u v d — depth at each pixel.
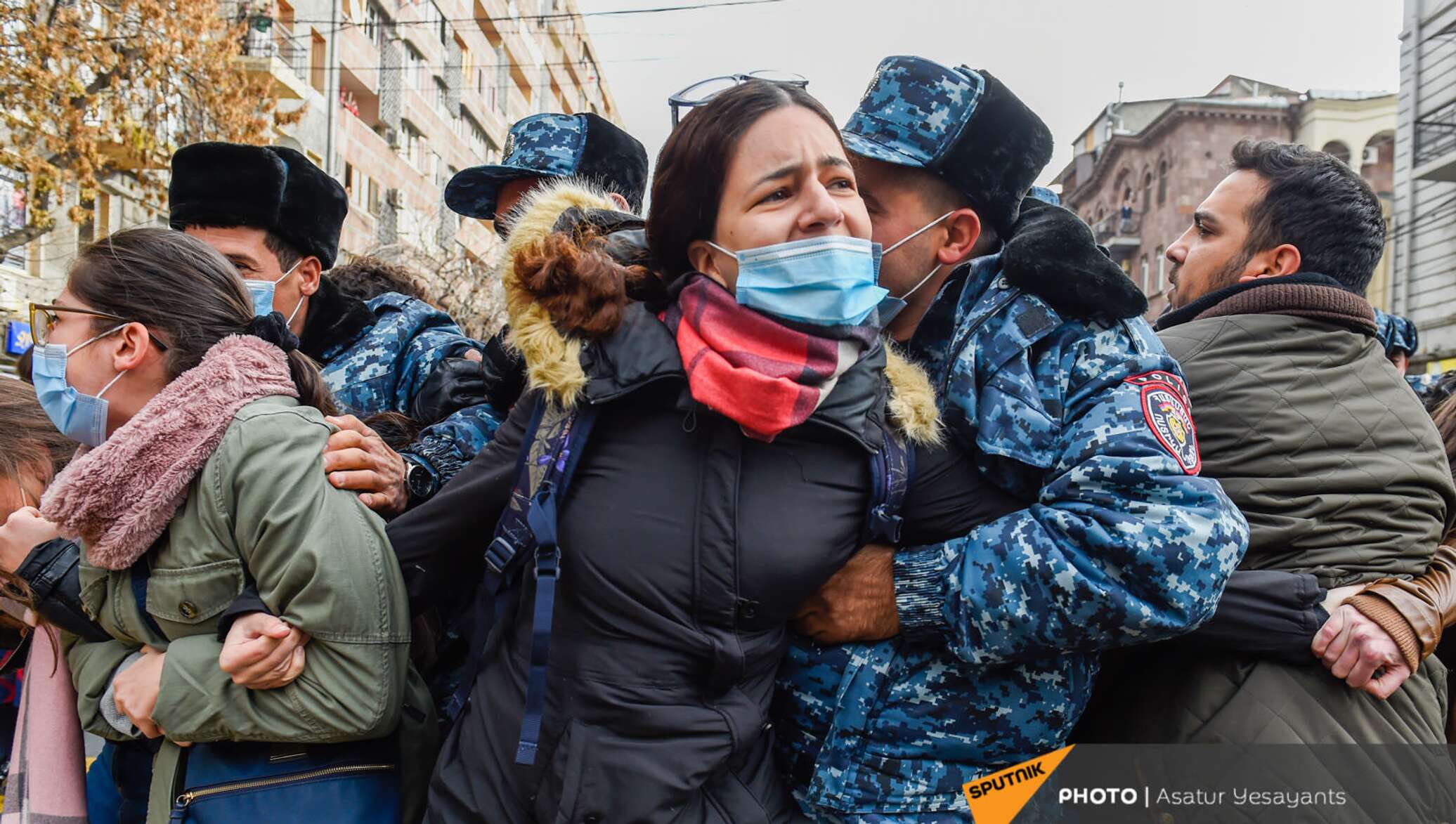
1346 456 1.58
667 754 1.17
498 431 1.42
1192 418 1.52
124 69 9.67
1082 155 31.75
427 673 1.72
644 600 1.20
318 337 2.29
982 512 1.38
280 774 1.36
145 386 1.43
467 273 8.94
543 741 1.21
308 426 1.42
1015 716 1.35
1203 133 24.47
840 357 1.24
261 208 2.14
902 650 1.35
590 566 1.22
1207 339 1.67
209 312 1.46
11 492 1.69
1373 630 1.43
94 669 1.50
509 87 30.30
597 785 1.17
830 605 1.34
